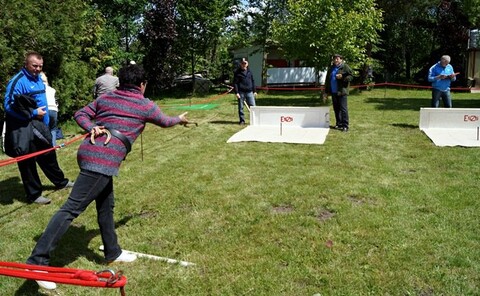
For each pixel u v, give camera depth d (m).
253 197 5.07
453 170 6.01
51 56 10.03
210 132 9.41
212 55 30.34
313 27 14.85
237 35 24.03
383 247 3.70
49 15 9.91
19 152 4.86
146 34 21.55
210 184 5.61
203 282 3.25
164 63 22.03
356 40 15.41
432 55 27.30
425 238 3.85
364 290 3.08
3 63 8.67
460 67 26.16
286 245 3.81
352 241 3.83
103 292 3.15
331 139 8.38
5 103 4.83
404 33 29.75
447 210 4.49
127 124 3.26
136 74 3.33
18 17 8.98
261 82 23.95
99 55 14.09
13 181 6.07
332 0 14.77
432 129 9.26
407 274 3.25
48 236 3.07
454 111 9.19
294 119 9.81
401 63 32.09
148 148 7.92
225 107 14.59
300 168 6.26
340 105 9.29
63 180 5.68
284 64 26.86
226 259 3.59
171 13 21.34
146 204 4.94
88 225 4.35
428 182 5.46
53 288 3.12
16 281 3.30
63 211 3.14
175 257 3.68
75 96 11.20
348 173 5.96
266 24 23.00
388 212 4.47
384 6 24.66
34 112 4.96
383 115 11.70
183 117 3.54
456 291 3.03
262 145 7.86
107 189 3.46
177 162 6.77
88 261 3.62
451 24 25.88
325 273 3.31
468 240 3.79
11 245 3.96
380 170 6.07
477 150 7.16
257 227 4.21
